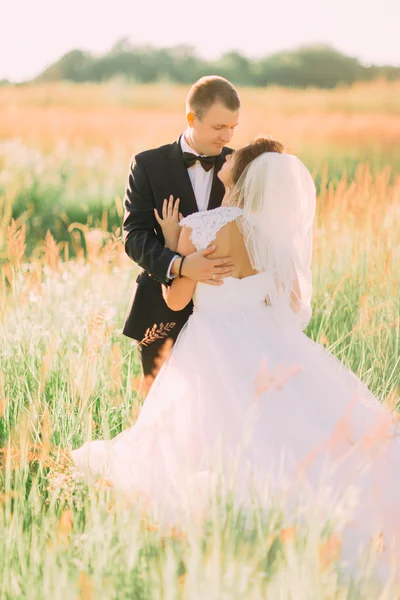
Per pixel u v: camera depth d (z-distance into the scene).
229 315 2.87
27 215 8.48
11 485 2.88
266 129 15.27
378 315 4.37
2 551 2.32
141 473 2.78
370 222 5.37
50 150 12.23
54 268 4.32
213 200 3.21
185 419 2.83
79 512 2.60
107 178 10.39
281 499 2.36
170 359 2.98
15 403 3.36
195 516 2.35
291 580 1.98
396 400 3.57
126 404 3.40
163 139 13.77
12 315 4.01
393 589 2.17
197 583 1.96
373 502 2.42
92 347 3.22
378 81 23.22
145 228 3.19
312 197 2.88
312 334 4.35
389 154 13.16
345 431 2.47
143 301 3.31
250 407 2.65
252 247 2.81
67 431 3.21
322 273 5.00
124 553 2.22
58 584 2.05
